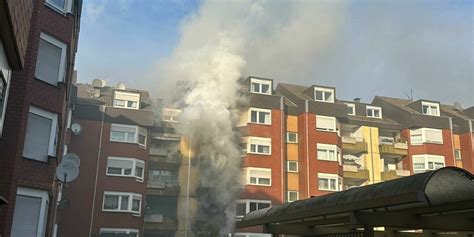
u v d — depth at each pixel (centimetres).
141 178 3806
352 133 4738
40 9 1823
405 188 987
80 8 2288
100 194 3612
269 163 4088
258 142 4131
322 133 4275
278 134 4209
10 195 1550
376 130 4647
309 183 4078
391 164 4809
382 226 1151
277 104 4309
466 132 4834
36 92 1772
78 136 3697
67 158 1739
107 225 3556
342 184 4250
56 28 1898
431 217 1189
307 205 1373
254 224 1758
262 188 4000
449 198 984
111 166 3719
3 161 1570
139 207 3728
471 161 4706
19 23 788
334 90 4691
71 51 2111
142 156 3856
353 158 4569
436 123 4734
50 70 1866
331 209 1230
